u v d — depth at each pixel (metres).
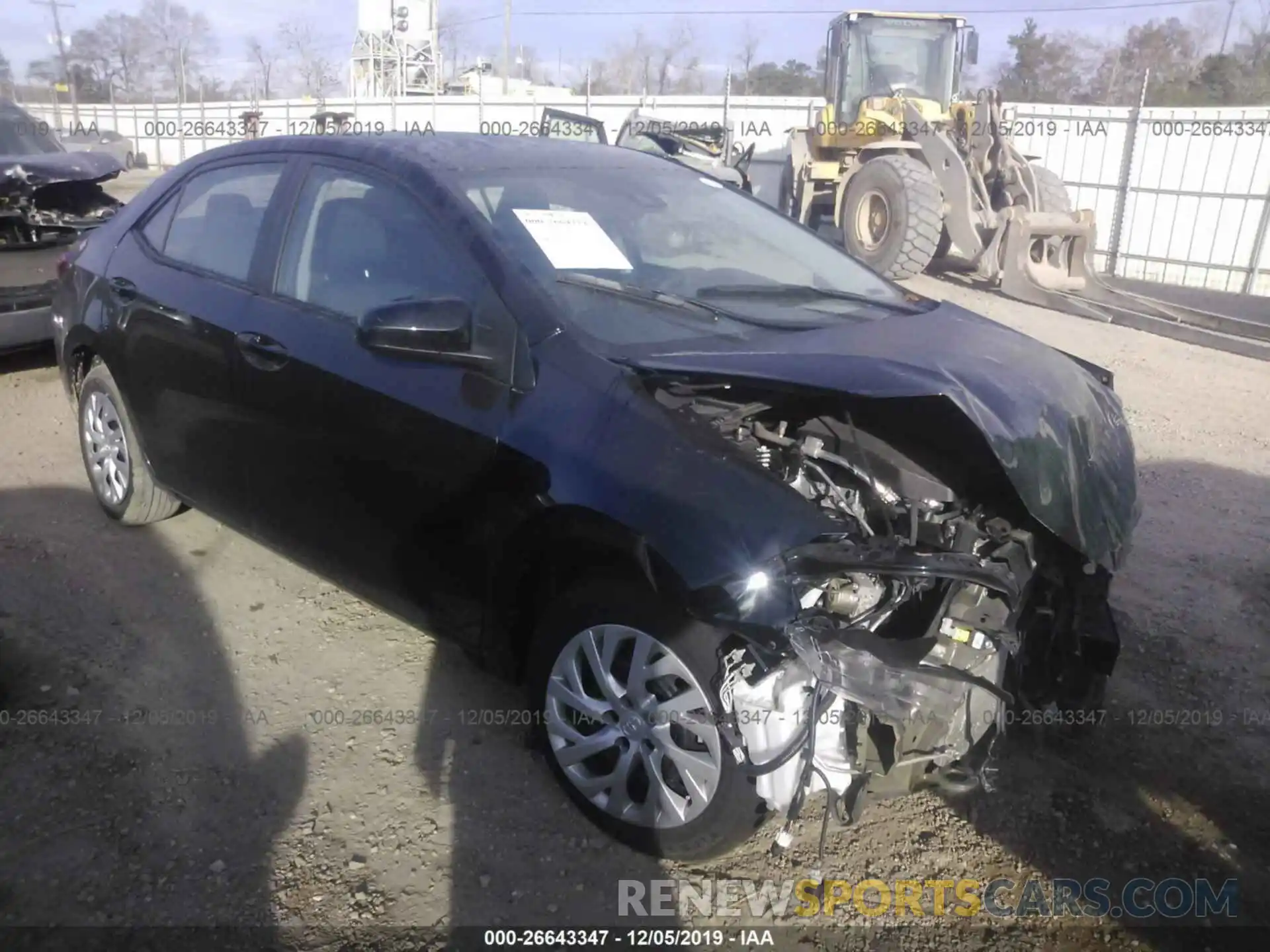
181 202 4.38
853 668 2.46
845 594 2.62
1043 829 3.11
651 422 2.78
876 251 12.70
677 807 2.81
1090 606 3.34
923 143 12.74
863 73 14.16
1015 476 2.70
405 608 3.41
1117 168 15.55
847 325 3.41
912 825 3.11
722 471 2.67
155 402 4.21
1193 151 14.59
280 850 2.91
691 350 3.01
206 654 3.83
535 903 2.77
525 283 3.09
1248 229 14.12
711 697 2.64
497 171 3.59
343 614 4.14
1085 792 3.26
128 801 3.07
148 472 4.55
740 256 3.79
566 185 3.68
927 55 14.19
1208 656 4.06
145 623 4.03
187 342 3.95
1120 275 15.76
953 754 2.79
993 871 2.95
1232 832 3.12
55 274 7.10
